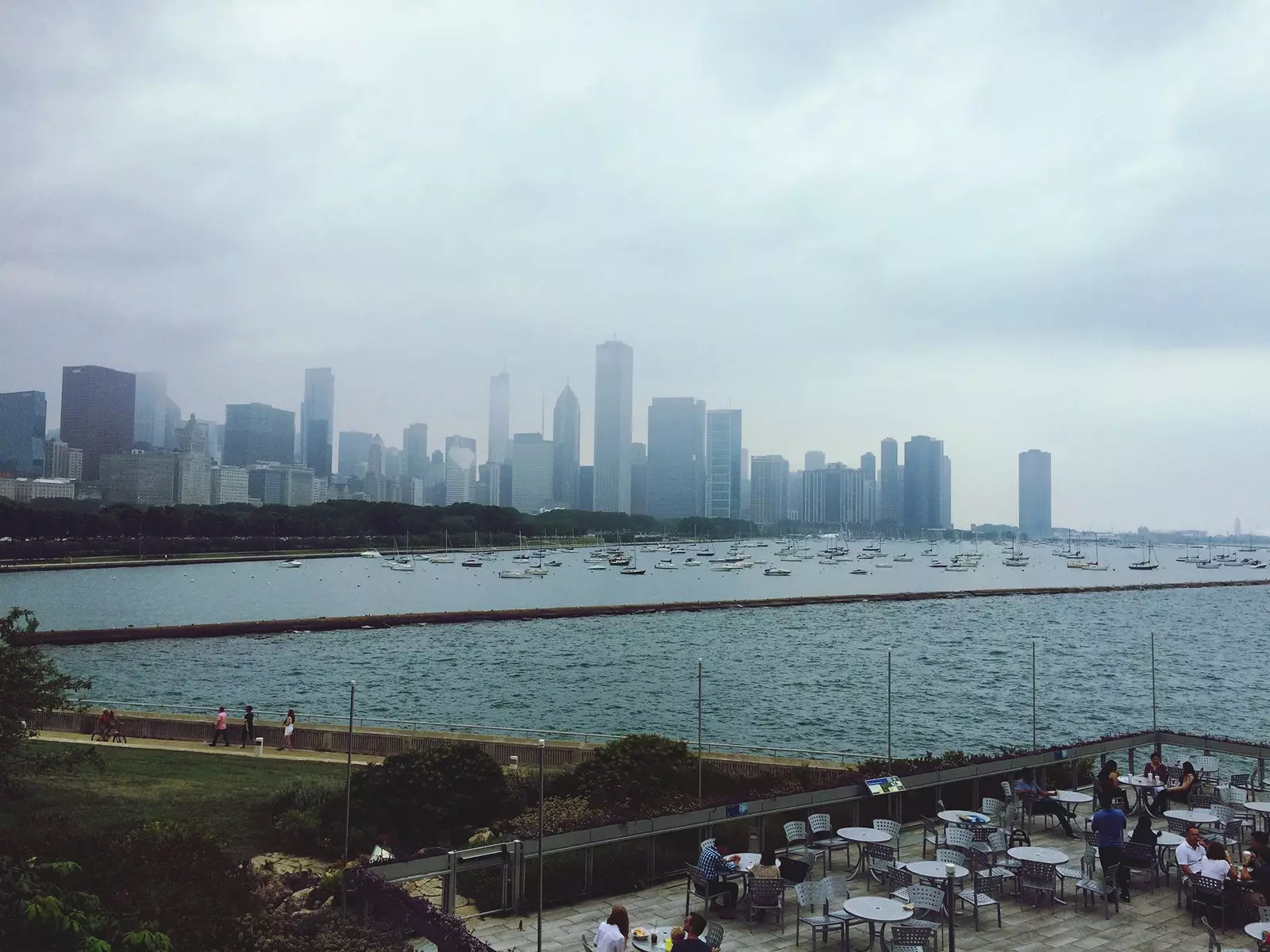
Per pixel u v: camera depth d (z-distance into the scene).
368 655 115.56
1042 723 79.19
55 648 117.56
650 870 23.03
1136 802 29.81
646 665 109.62
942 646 133.12
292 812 29.75
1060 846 26.03
